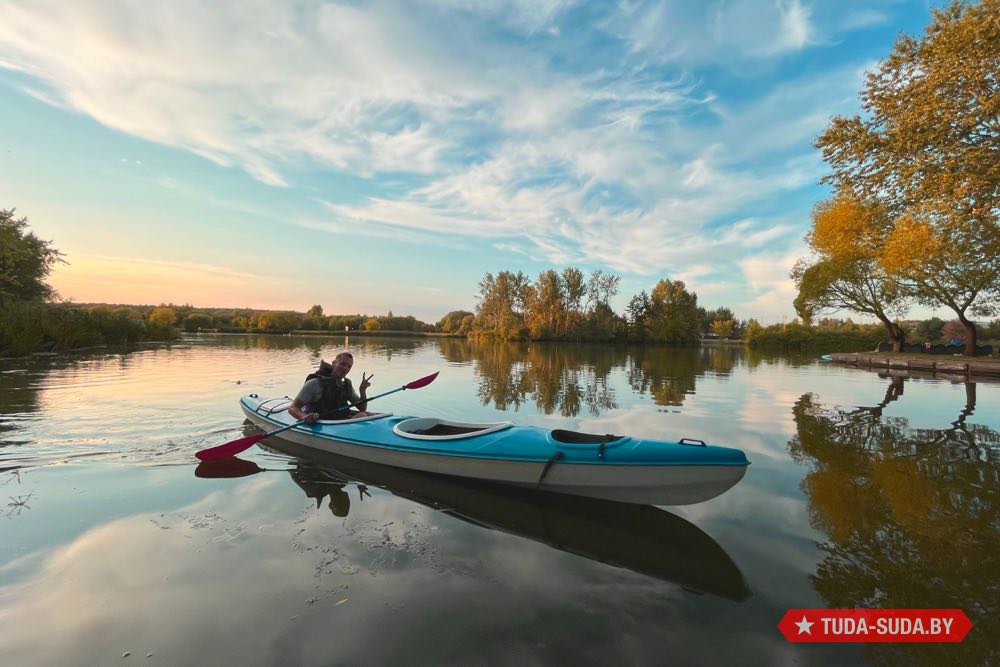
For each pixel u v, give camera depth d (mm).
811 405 9539
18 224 22875
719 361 24125
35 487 4270
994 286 20188
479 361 20141
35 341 17234
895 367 20094
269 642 2311
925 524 3795
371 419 5512
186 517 3697
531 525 3732
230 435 6195
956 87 7715
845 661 2273
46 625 2395
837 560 3232
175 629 2389
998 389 12578
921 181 8414
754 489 4594
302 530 3521
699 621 2551
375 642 2328
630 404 9281
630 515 3957
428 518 3809
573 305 55406
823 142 9258
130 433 6188
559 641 2363
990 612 2660
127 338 26781
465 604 2646
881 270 23094
